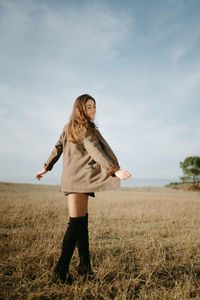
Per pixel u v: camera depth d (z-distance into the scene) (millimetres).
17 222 3850
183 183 40000
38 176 2246
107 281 1826
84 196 1840
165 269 2072
